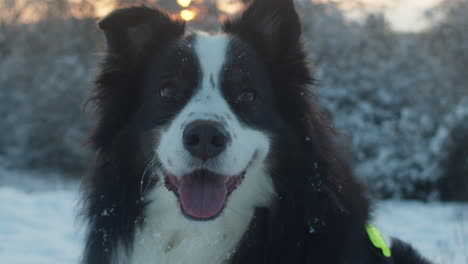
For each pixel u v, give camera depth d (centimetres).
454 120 1375
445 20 1778
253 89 359
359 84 1550
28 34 2369
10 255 699
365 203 375
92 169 379
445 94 1611
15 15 2542
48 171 2164
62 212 977
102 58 383
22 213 924
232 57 360
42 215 941
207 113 333
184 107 349
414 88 1582
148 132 362
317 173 354
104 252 365
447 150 1374
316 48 1617
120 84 377
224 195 337
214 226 361
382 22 1722
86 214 376
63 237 801
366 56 1605
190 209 332
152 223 369
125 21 374
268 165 363
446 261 696
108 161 370
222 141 322
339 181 355
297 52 377
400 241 425
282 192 360
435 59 1738
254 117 356
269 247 363
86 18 2305
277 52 379
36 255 707
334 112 1505
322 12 1728
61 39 2295
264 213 367
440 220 1062
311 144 360
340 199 351
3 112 2322
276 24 377
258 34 382
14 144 2295
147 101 368
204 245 363
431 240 861
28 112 2211
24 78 2322
